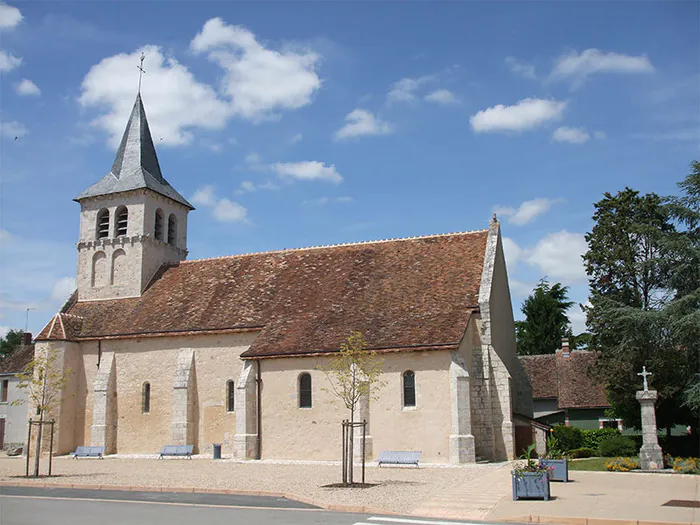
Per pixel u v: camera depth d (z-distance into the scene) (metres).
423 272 32.75
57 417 34.97
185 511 15.78
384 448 27.73
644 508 15.28
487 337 29.02
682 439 33.31
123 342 35.75
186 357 33.72
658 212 32.22
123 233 40.06
